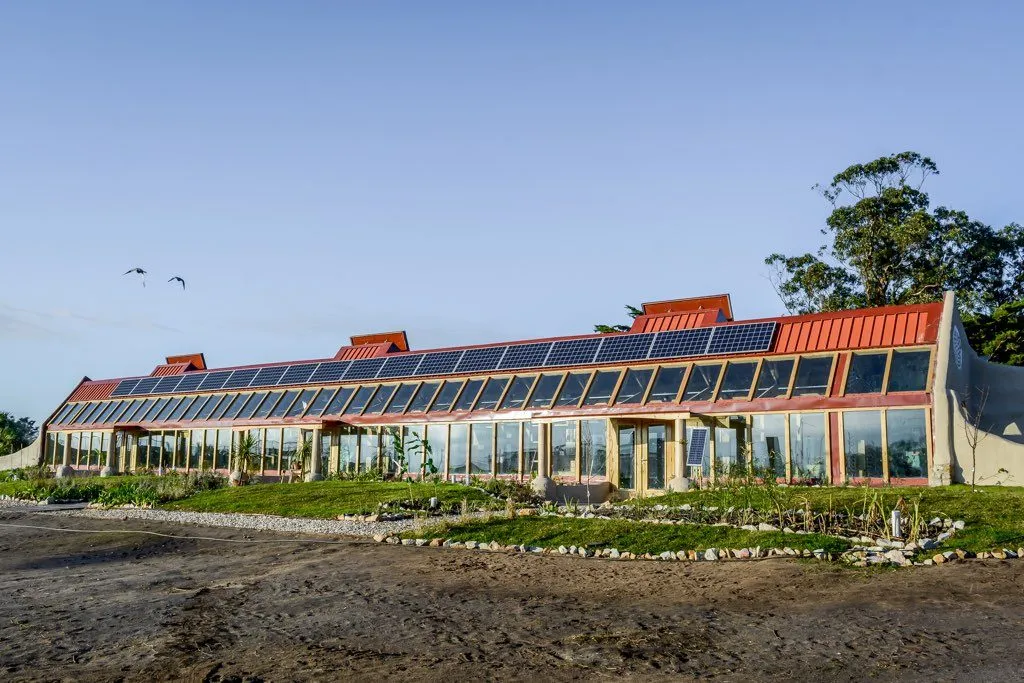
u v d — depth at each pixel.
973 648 9.44
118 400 49.34
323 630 11.59
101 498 29.73
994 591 11.88
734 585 13.24
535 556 16.38
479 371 35.50
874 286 53.91
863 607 11.53
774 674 8.96
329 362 42.34
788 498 20.14
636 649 10.16
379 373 38.97
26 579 16.30
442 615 12.27
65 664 10.17
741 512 19.05
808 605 11.84
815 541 15.44
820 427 26.81
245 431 40.72
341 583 14.70
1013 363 44.94
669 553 15.68
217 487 33.66
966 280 53.91
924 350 26.64
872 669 8.92
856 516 17.86
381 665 9.83
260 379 43.56
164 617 12.58
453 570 15.37
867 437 25.98
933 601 11.59
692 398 29.36
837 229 53.88
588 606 12.52
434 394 35.88
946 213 52.78
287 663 9.99
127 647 10.91
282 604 13.27
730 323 31.67
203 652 10.57
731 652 9.86
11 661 10.36
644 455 30.06
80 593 14.65
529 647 10.45
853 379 27.16
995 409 30.77
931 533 15.91
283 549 18.39
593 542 16.81
